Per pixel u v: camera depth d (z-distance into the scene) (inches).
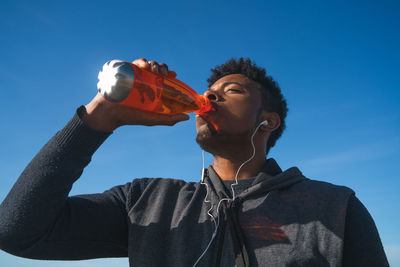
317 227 53.8
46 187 50.1
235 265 51.8
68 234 56.6
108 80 48.6
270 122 76.7
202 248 55.2
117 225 62.6
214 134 67.7
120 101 49.8
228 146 69.0
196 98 65.5
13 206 50.5
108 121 52.4
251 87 75.3
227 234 55.7
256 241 53.7
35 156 53.0
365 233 54.3
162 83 57.4
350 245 53.6
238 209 59.0
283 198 59.5
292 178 63.9
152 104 55.9
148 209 62.5
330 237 52.4
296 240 52.7
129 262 56.8
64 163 50.5
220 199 60.9
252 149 70.6
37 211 50.4
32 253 54.5
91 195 65.7
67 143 50.8
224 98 70.9
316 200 57.4
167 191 65.0
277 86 86.3
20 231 50.5
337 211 55.0
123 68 49.2
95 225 59.7
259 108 74.2
